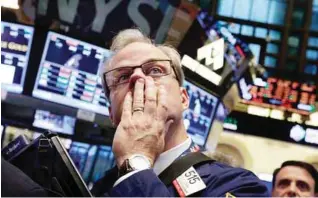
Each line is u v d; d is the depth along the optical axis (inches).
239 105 124.3
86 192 38.7
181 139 47.7
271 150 122.5
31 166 41.4
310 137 121.1
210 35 118.4
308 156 120.6
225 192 42.8
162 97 44.1
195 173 44.4
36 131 116.0
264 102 123.3
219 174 44.6
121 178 39.4
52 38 114.5
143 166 40.1
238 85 121.8
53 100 116.6
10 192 33.5
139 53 47.1
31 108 115.7
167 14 114.1
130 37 51.6
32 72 115.0
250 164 123.0
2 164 34.4
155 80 45.8
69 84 116.8
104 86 51.0
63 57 115.7
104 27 114.4
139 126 42.4
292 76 120.7
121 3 112.4
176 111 45.6
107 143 118.9
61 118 117.5
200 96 121.7
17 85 115.0
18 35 113.9
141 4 113.0
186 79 120.6
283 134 122.4
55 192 37.3
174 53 49.8
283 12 119.3
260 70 121.6
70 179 38.9
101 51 115.5
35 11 112.0
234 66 120.3
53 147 40.5
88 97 117.6
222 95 122.6
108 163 118.4
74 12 112.4
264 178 120.6
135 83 45.1
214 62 119.9
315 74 119.9
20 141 44.6
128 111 43.6
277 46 120.3
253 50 120.6
